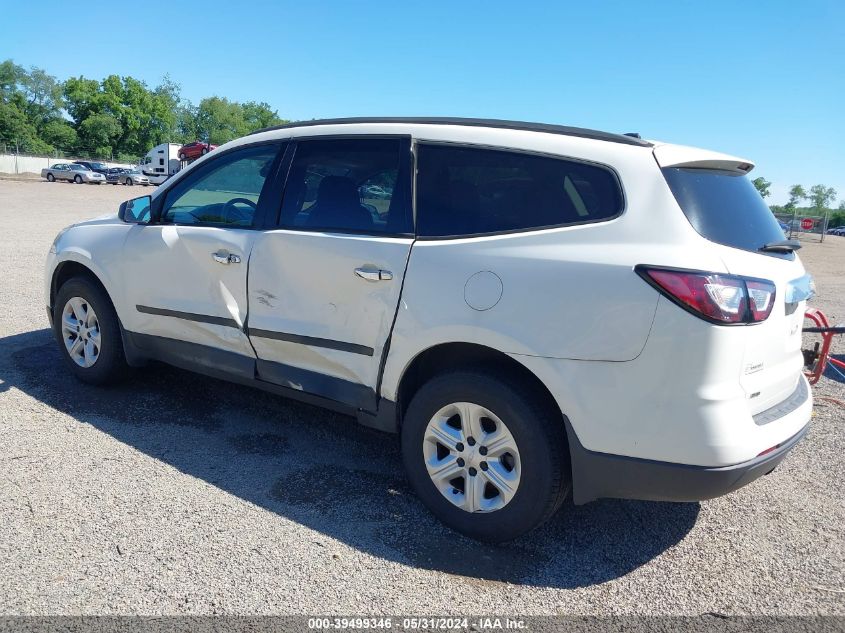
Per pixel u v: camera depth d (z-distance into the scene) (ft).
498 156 10.32
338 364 11.32
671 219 8.89
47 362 17.13
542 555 9.88
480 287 9.67
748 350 8.68
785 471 13.08
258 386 12.85
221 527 10.05
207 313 13.01
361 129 11.79
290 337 11.79
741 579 9.45
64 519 10.00
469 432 9.99
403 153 11.13
